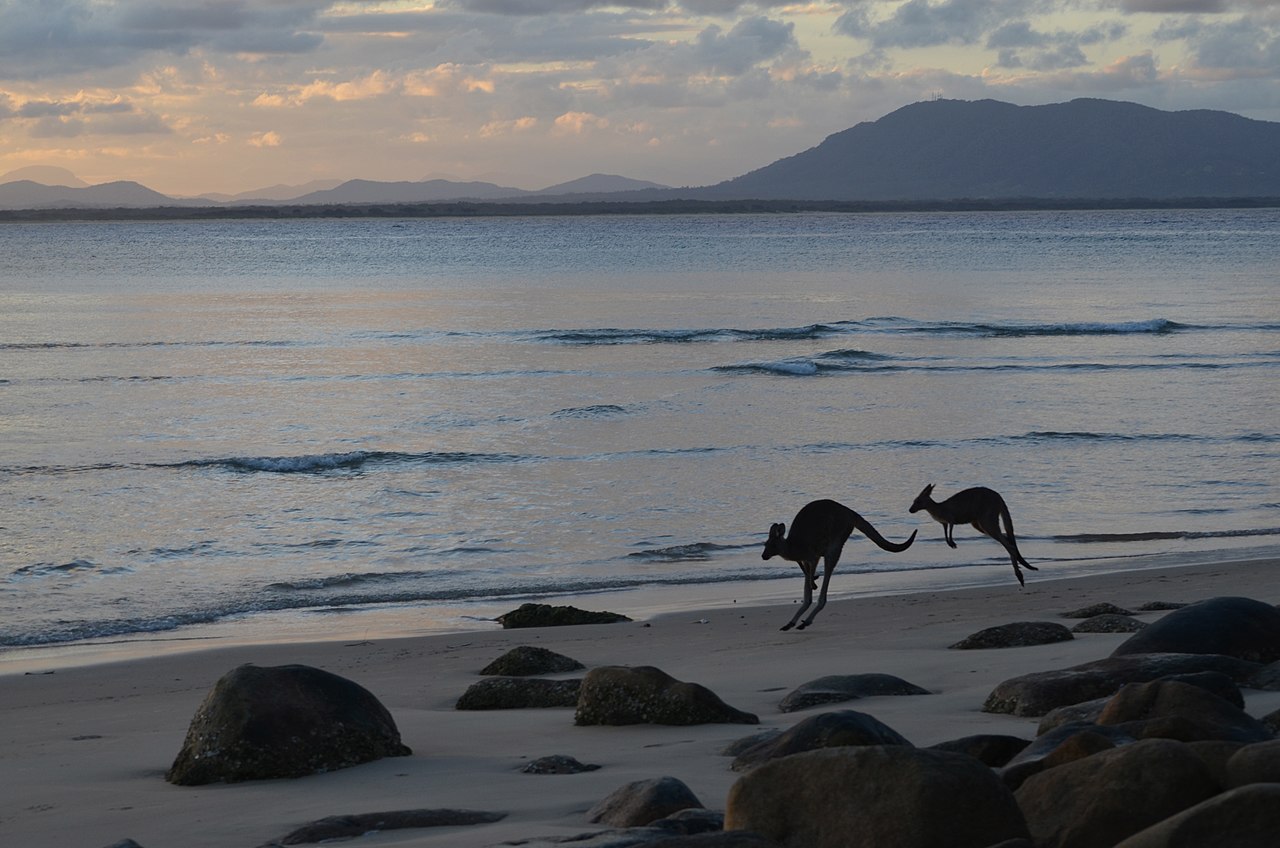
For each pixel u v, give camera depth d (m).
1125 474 33.09
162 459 35.16
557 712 12.38
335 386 49.19
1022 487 31.62
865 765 6.04
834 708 11.37
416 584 23.05
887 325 70.88
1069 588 20.72
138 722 13.23
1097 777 6.24
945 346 62.81
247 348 60.69
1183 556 24.50
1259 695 10.48
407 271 127.75
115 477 32.91
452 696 13.86
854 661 14.76
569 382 50.34
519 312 80.25
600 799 8.16
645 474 33.16
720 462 34.69
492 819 7.80
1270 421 41.19
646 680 11.38
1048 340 65.56
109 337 64.88
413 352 59.59
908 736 9.80
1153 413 43.00
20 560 24.80
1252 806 4.98
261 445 37.31
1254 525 27.48
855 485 31.75
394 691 14.31
